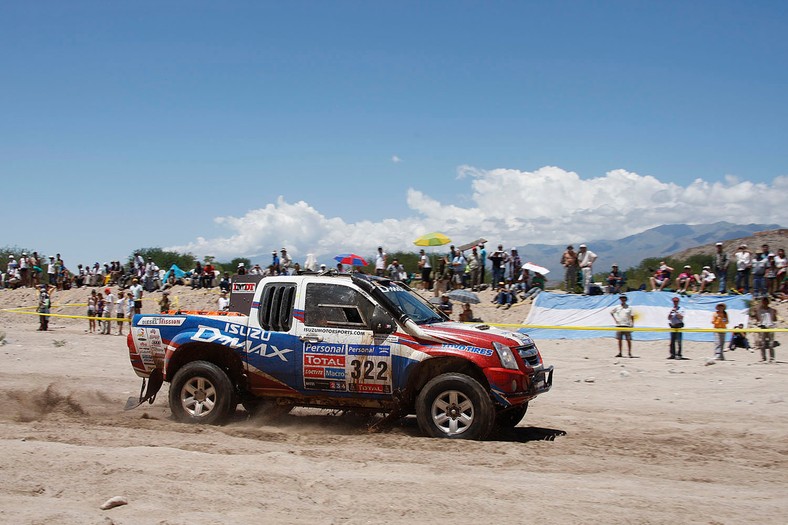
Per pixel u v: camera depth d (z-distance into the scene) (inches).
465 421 341.4
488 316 1037.2
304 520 217.5
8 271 1643.7
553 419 420.2
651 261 1235.2
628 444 339.3
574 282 1072.8
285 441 342.3
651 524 214.4
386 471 274.8
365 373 358.3
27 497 237.1
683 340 882.8
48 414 417.4
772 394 519.8
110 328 1142.3
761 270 919.0
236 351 381.1
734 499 243.8
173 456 286.7
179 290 1390.3
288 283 380.8
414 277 1240.8
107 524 208.1
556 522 215.9
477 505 230.5
